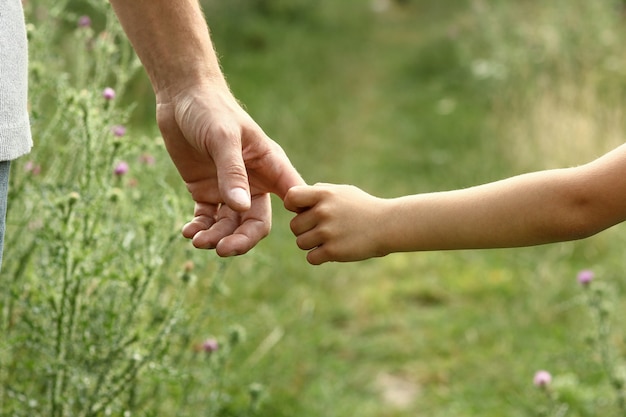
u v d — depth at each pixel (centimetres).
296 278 468
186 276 242
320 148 738
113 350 225
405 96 978
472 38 953
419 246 175
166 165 271
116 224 246
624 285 450
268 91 933
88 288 238
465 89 940
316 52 1230
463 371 386
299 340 399
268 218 190
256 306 421
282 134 759
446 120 827
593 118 609
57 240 215
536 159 624
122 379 237
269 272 456
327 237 179
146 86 561
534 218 166
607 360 308
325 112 882
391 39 1441
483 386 371
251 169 190
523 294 457
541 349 397
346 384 372
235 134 183
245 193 176
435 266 502
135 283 225
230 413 325
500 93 766
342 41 1373
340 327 431
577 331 409
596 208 164
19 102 151
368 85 1063
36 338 227
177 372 230
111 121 245
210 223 195
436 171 678
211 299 281
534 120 663
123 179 254
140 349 233
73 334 226
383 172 684
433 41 1220
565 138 611
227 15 1223
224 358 286
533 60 745
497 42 796
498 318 431
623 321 390
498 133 697
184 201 248
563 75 712
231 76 982
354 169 689
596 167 164
